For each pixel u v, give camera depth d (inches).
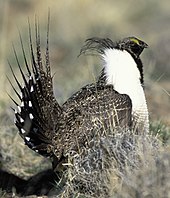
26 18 1248.8
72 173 405.1
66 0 1282.0
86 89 440.1
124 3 1259.8
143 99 440.1
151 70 730.2
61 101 591.2
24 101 423.5
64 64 897.5
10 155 499.8
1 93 601.9
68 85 663.8
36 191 453.7
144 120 437.1
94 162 398.0
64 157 416.8
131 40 451.8
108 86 438.9
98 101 425.1
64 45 1010.1
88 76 678.5
